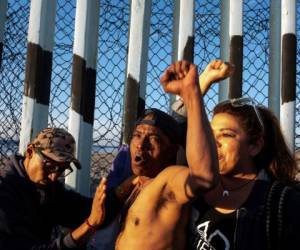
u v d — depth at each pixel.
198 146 1.77
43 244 2.43
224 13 3.23
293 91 3.05
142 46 3.14
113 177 2.68
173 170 1.97
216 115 2.03
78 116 3.11
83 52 3.13
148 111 2.18
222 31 3.24
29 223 2.49
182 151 2.34
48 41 3.20
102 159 4.04
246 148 1.98
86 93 3.15
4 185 2.50
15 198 2.49
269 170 2.07
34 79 3.12
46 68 3.18
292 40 3.07
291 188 1.88
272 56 3.21
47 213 2.67
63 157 2.53
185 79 1.82
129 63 3.13
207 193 1.98
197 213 1.97
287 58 3.07
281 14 3.14
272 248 1.82
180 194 1.89
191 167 1.79
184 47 3.10
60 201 2.72
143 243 1.94
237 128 1.97
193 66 1.83
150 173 2.11
